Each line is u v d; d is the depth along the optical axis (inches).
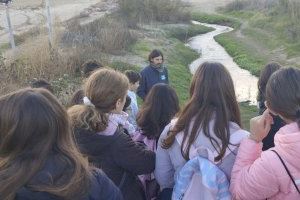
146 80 312.5
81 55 526.6
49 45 511.5
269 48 868.0
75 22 769.6
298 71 107.4
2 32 860.6
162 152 130.6
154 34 946.7
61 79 407.2
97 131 124.6
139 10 1077.8
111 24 803.4
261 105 173.8
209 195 114.6
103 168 126.3
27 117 78.0
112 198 86.6
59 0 1294.3
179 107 156.2
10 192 75.9
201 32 1119.0
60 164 79.5
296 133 100.4
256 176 104.1
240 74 743.1
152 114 153.6
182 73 681.0
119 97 128.7
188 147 120.0
